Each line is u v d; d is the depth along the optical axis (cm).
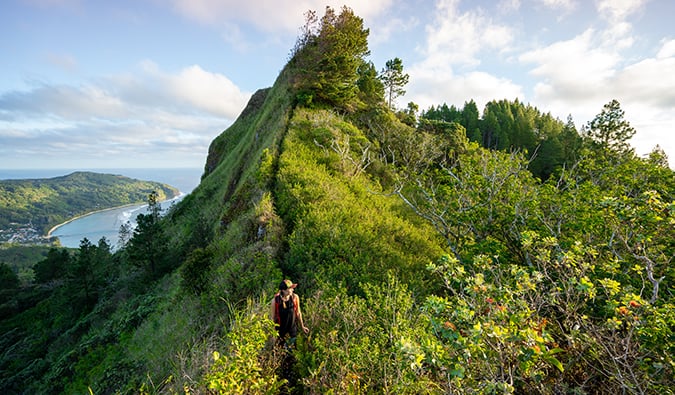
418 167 2177
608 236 554
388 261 884
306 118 2586
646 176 894
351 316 510
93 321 2148
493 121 5941
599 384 377
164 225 3688
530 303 369
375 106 3219
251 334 405
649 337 309
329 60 2938
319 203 1240
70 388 1238
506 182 901
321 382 401
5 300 4253
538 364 318
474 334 264
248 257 977
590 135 3731
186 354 652
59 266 4678
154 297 1727
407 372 338
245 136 4259
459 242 923
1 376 2122
